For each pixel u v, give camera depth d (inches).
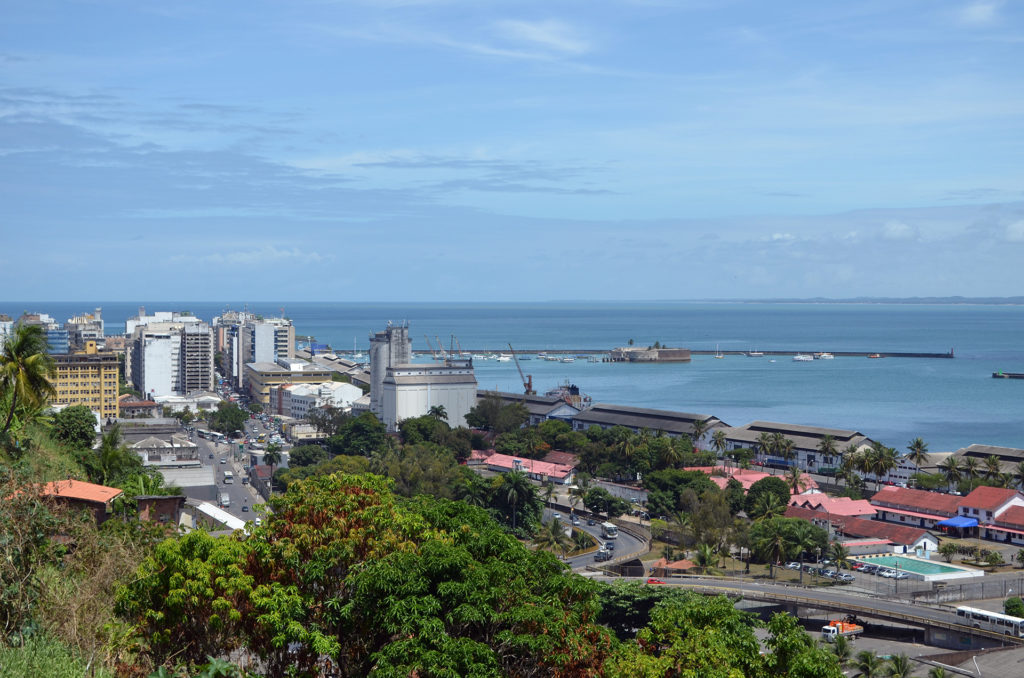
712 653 2217.0
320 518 2337.6
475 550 2411.4
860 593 6683.1
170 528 3041.3
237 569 2139.5
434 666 2017.7
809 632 6166.3
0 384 4611.2
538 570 2434.8
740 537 7805.1
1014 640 5531.5
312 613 2241.6
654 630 2459.4
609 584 5536.4
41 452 4987.7
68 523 2246.6
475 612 2108.8
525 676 2204.7
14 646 1686.8
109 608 2105.1
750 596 6402.6
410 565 2207.2
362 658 2268.7
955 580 7155.5
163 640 2028.8
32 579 1909.4
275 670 2198.6
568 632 2176.4
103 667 1744.6
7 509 2014.0
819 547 7534.5
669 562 7652.6
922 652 5689.0
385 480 2613.2
